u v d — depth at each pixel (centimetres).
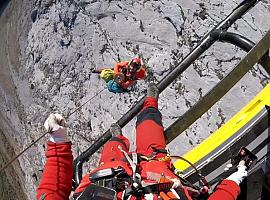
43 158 1457
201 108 477
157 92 503
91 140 1337
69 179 349
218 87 475
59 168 345
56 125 348
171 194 347
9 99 1669
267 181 475
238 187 388
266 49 480
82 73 1452
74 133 1380
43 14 1630
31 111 1565
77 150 1349
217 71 1191
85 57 1465
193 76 1212
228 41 517
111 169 356
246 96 1093
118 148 412
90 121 1361
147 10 1397
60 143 349
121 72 547
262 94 524
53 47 1555
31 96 1582
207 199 385
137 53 1354
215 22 1277
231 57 1188
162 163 384
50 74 1542
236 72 475
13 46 1725
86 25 1494
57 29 1562
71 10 1540
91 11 1496
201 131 1105
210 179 506
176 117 1193
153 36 1353
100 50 1435
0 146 1625
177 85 1224
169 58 1299
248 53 476
